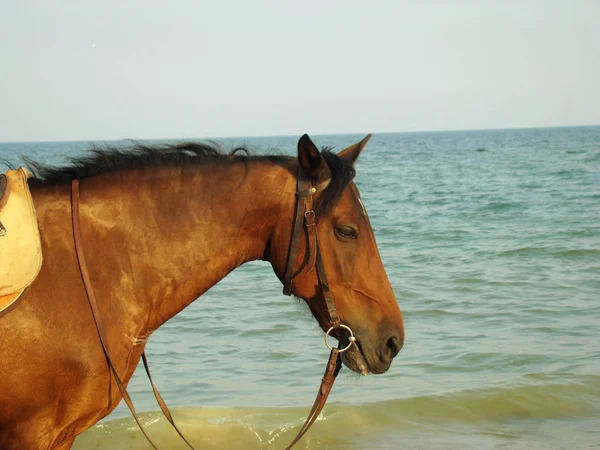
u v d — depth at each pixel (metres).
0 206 2.74
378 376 6.79
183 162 3.11
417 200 23.77
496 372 6.82
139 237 2.97
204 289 3.11
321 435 5.44
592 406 6.02
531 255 12.83
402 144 142.00
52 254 2.81
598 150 65.44
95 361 2.81
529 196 23.38
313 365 7.12
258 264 12.75
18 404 2.73
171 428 5.48
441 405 6.01
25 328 2.69
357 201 3.11
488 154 69.56
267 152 3.40
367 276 3.11
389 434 5.50
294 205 3.07
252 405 6.06
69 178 3.03
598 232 15.11
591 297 9.64
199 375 6.82
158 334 8.23
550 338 7.81
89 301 2.81
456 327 8.33
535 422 5.74
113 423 5.52
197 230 3.04
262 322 8.72
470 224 17.33
